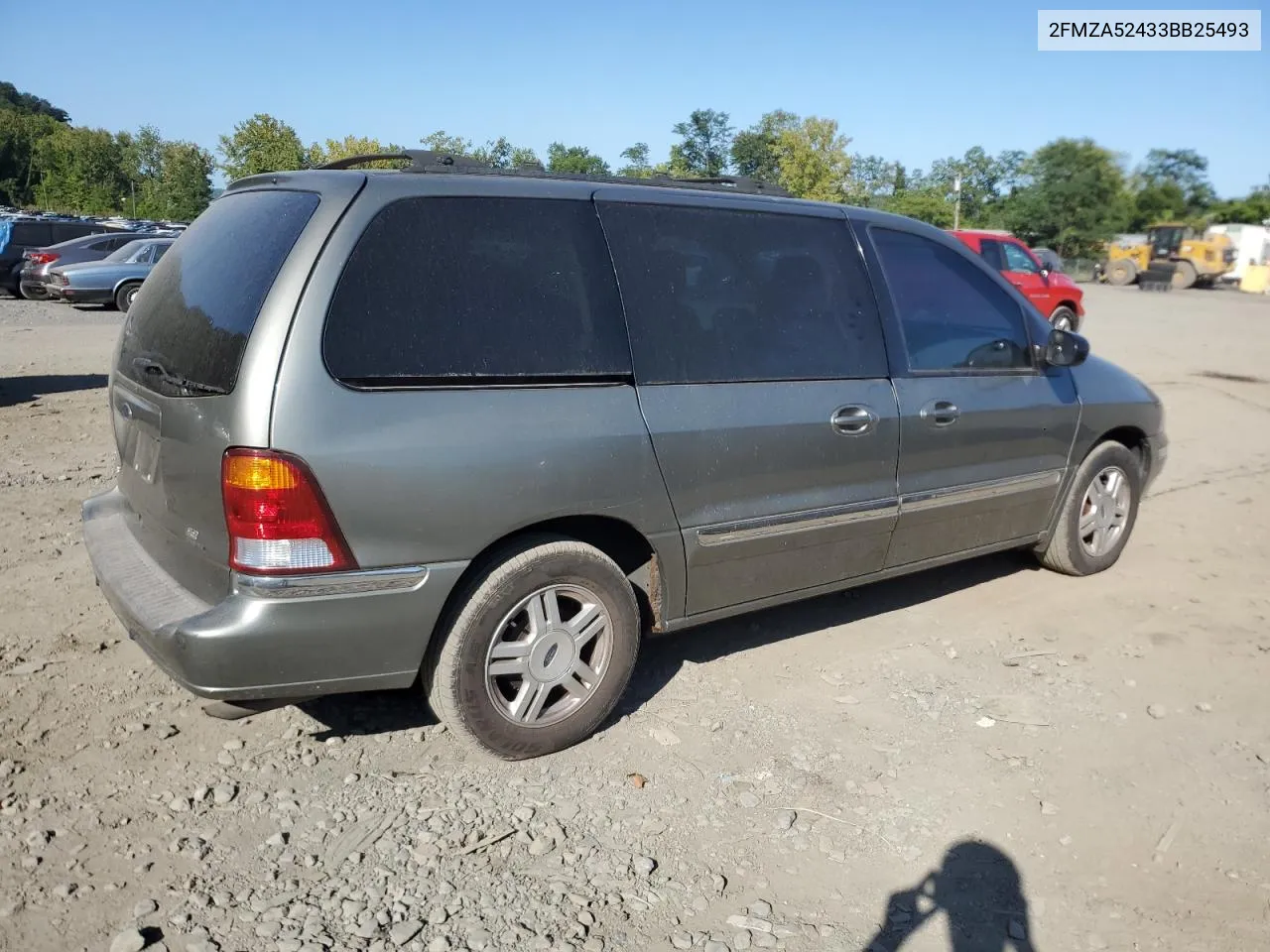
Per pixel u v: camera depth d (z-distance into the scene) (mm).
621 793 3367
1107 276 43250
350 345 3031
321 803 3240
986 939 2756
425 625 3172
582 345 3467
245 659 2959
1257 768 3639
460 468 3139
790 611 5000
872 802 3361
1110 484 5504
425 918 2734
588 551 3498
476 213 3369
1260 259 42812
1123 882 3010
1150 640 4750
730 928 2750
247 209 3500
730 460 3770
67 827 3055
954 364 4605
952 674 4328
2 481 6836
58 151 72625
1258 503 7316
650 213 3775
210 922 2684
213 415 2980
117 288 20797
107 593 3406
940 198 69688
